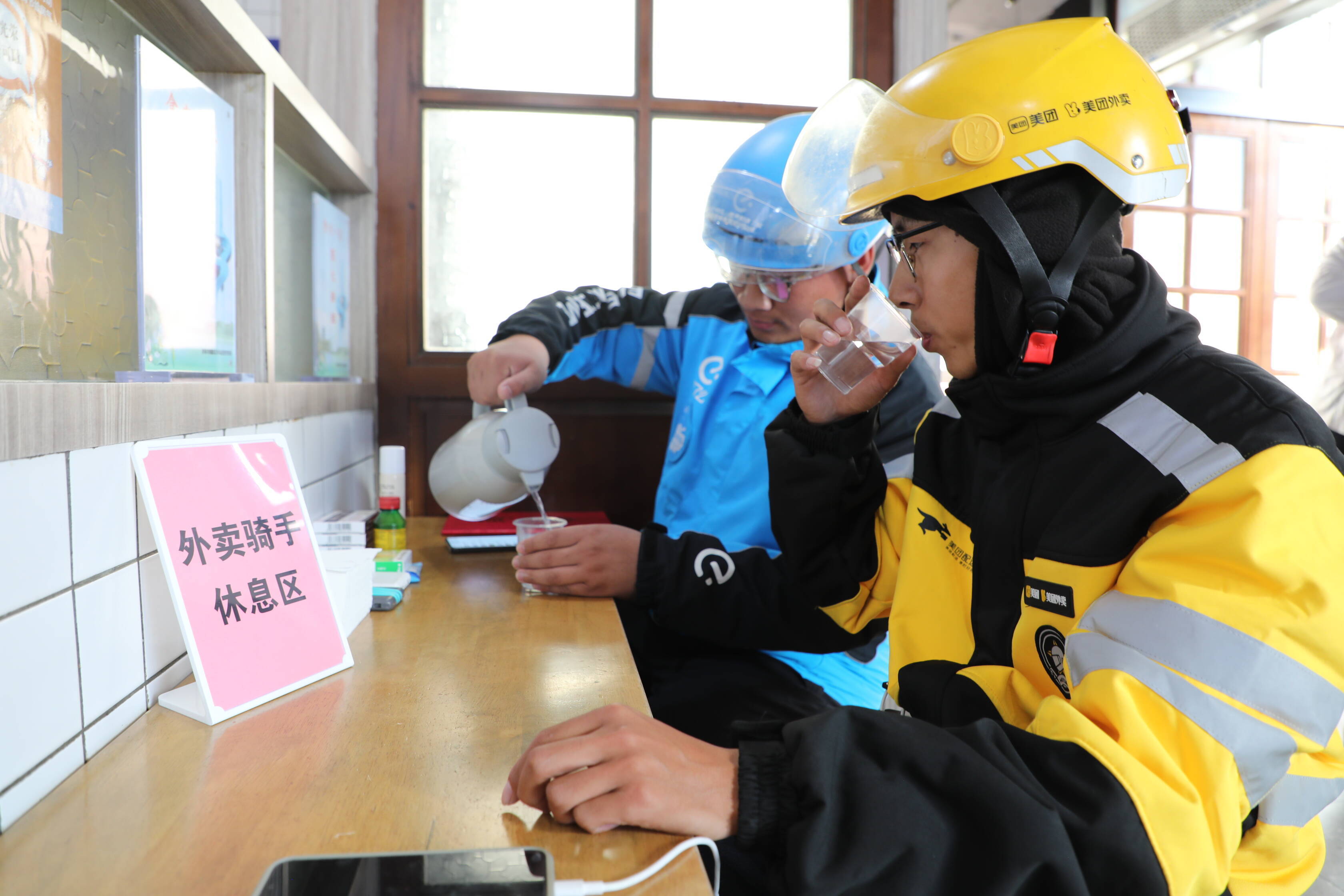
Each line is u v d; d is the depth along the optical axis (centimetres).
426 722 75
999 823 52
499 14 197
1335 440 68
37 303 72
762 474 145
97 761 66
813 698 123
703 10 202
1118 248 78
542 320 163
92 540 66
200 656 74
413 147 194
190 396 84
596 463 202
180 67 93
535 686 85
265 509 85
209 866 51
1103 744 56
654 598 122
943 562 93
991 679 81
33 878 50
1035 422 81
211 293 102
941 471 97
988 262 76
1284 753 56
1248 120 423
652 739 61
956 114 75
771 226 133
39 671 58
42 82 69
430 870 48
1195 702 56
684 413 166
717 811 57
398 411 197
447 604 118
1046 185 74
